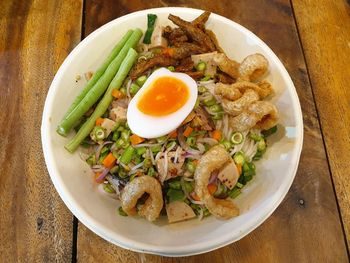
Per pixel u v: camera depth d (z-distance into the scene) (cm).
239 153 20
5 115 22
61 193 17
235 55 23
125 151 20
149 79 21
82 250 18
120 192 20
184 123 20
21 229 19
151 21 23
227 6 26
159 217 19
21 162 20
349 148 21
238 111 19
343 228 19
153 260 18
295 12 26
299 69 23
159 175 20
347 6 26
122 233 17
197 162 19
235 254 18
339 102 22
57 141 19
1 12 25
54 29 25
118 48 22
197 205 19
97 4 26
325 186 20
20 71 23
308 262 18
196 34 22
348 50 24
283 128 20
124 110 21
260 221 17
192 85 21
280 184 17
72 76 21
